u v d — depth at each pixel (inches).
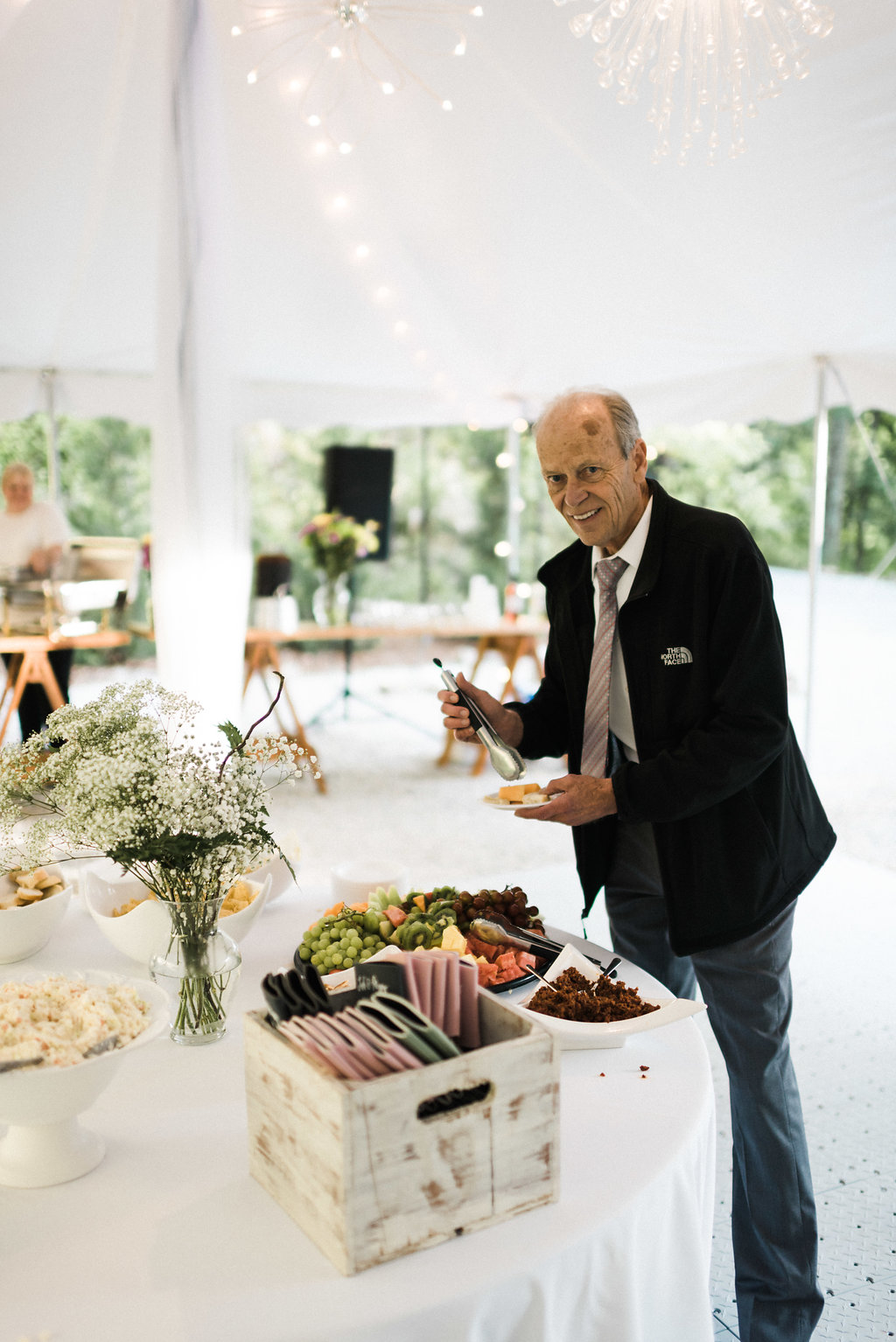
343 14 95.7
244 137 123.6
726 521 63.9
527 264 149.7
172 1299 32.9
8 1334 31.4
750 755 60.4
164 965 51.4
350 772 232.5
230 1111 45.1
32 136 121.3
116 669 382.0
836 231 123.2
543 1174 37.5
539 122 111.6
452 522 499.5
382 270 157.1
